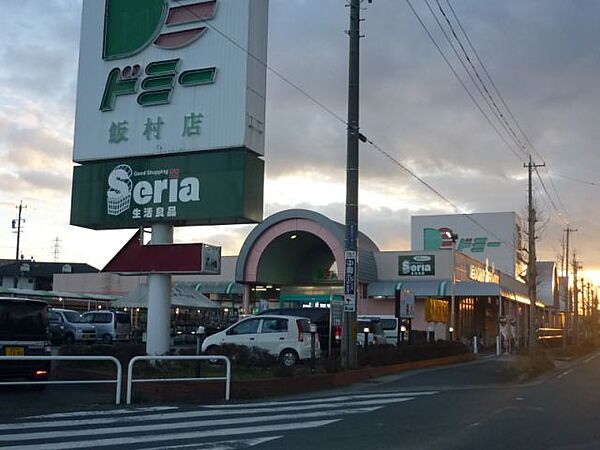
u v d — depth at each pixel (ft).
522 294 167.94
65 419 35.47
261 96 61.57
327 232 118.62
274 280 129.80
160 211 61.31
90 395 44.65
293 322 66.39
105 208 63.57
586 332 236.22
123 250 62.80
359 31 63.26
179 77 61.52
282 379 49.32
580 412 42.75
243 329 67.77
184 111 61.05
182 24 61.93
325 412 40.19
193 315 148.56
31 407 39.27
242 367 56.59
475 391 55.36
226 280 146.51
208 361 57.36
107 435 31.17
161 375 48.52
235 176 59.21
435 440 31.50
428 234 206.49
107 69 64.44
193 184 60.44
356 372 60.34
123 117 63.36
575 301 194.39
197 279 147.95
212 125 59.82
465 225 204.23
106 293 155.33
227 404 43.29
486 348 142.00
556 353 130.11
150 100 62.39
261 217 61.36
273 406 42.65
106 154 63.57
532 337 105.09
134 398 42.55
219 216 59.16
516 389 58.18
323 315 80.07
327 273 137.28
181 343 94.27
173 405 41.81
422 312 127.44
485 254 200.13
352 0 62.80
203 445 29.35
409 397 49.24
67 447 28.25
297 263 139.33
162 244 62.08
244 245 123.65
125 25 64.23
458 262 132.77
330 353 65.87
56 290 161.07
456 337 128.26
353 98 62.54
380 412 40.60
